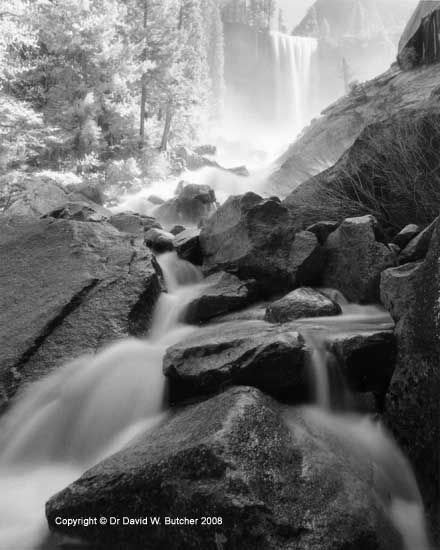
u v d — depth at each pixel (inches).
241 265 228.5
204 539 87.9
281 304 181.3
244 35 4170.8
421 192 221.5
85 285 197.3
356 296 193.3
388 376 133.6
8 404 153.0
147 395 148.9
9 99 685.9
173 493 92.3
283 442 102.2
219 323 198.5
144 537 94.8
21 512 117.3
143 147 1083.3
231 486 87.8
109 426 147.0
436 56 631.8
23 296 200.7
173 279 247.0
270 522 84.3
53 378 161.2
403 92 600.7
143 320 195.0
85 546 101.7
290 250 222.5
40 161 850.8
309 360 131.8
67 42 884.6
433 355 108.3
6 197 497.0
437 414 102.9
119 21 1035.3
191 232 293.9
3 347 169.5
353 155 258.1
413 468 111.1
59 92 890.1
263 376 128.3
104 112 965.8
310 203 271.3
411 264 152.7
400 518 105.6
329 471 99.0
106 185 816.9
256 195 249.6
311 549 82.4
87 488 102.5
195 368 135.2
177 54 1183.6
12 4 702.5
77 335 177.5
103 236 238.7
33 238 246.1
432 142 219.8
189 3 1599.4
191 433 105.0
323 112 900.6
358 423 130.6
